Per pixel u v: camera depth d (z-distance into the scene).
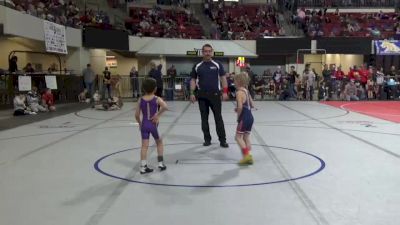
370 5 34.56
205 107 8.30
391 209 4.45
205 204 4.65
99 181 5.68
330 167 6.39
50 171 6.29
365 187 5.27
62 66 22.38
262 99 22.16
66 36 20.70
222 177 5.82
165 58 27.50
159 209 4.50
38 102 15.86
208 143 8.37
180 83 23.17
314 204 4.62
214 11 32.19
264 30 29.92
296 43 27.16
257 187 5.30
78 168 6.47
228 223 4.07
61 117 13.91
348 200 4.75
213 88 8.16
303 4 34.25
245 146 6.59
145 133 6.12
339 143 8.51
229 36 28.48
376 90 21.91
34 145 8.57
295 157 7.14
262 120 12.54
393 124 11.51
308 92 22.20
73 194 5.09
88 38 22.47
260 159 6.99
